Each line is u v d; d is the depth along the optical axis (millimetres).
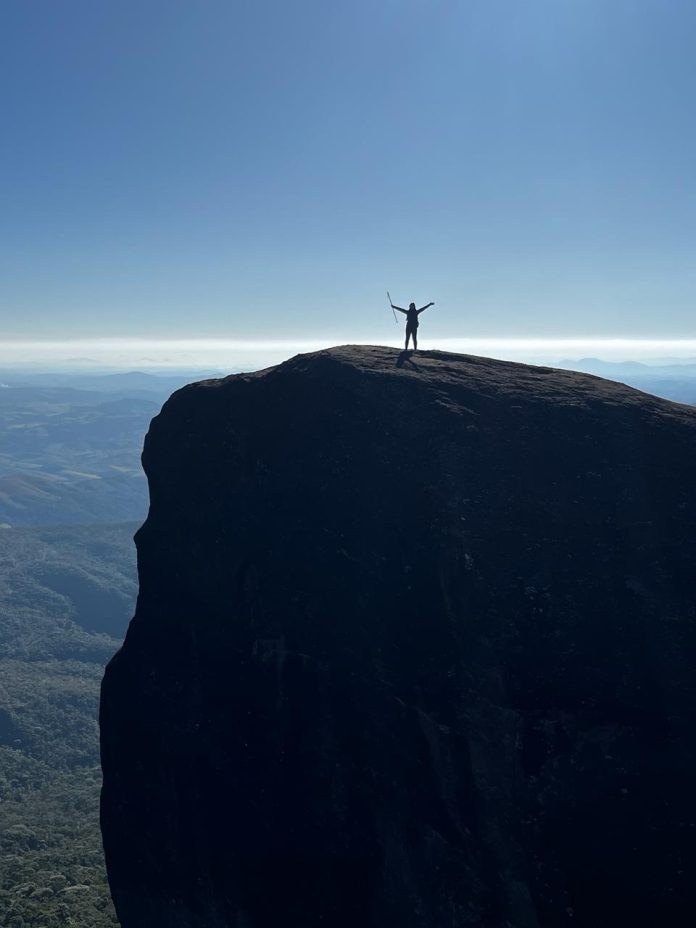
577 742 23016
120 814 30594
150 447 36750
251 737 28344
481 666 25016
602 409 33438
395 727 25531
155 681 31812
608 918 20266
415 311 41750
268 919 25516
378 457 31312
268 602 29906
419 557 27922
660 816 21312
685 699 23062
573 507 28719
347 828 25297
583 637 24984
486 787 23406
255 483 33031
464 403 33594
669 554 26734
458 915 22422
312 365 36438
